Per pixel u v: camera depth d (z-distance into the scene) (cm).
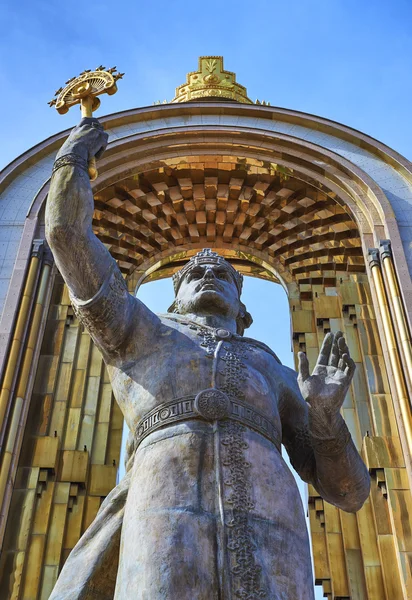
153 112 1652
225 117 1669
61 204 524
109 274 539
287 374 609
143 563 449
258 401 536
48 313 1316
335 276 1462
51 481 1095
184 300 657
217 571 449
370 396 1202
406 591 960
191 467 489
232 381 536
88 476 1123
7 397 1097
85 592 495
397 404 1130
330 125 1625
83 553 518
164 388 531
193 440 500
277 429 545
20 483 1076
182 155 1566
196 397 518
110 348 559
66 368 1255
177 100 1878
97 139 577
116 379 561
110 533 515
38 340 1216
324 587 1034
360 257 1452
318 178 1531
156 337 563
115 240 1541
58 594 493
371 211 1429
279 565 462
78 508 1080
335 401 566
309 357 1323
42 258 1318
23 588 974
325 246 1506
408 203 1436
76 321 1331
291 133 1631
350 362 583
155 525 462
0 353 1146
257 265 1591
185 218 1597
